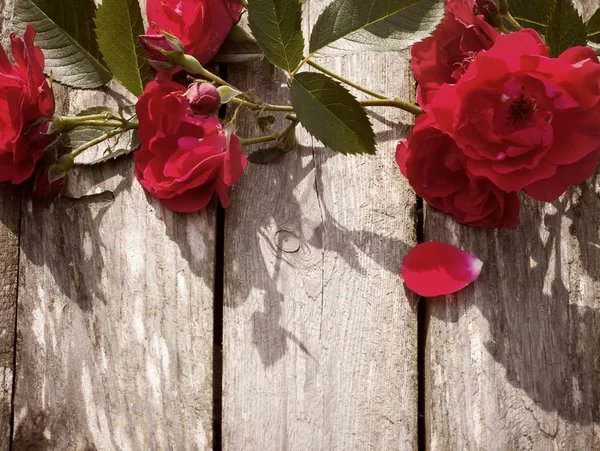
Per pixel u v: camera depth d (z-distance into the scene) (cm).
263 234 53
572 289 53
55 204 54
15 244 53
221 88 50
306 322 52
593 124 48
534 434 50
